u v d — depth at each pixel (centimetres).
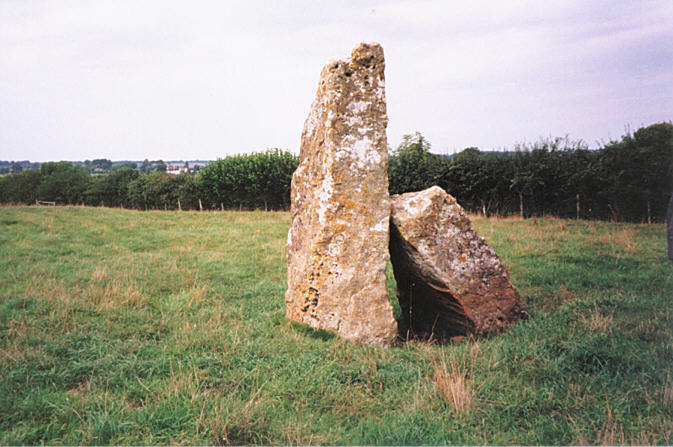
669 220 476
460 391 414
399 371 482
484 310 619
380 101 619
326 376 462
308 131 682
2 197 3825
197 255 1184
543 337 552
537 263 982
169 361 500
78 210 2122
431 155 2244
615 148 1709
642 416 379
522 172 1922
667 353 476
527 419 388
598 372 452
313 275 617
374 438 358
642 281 791
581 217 1806
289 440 355
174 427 375
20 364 487
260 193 2808
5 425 382
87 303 717
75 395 430
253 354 527
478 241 625
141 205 3291
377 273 598
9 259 1075
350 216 599
